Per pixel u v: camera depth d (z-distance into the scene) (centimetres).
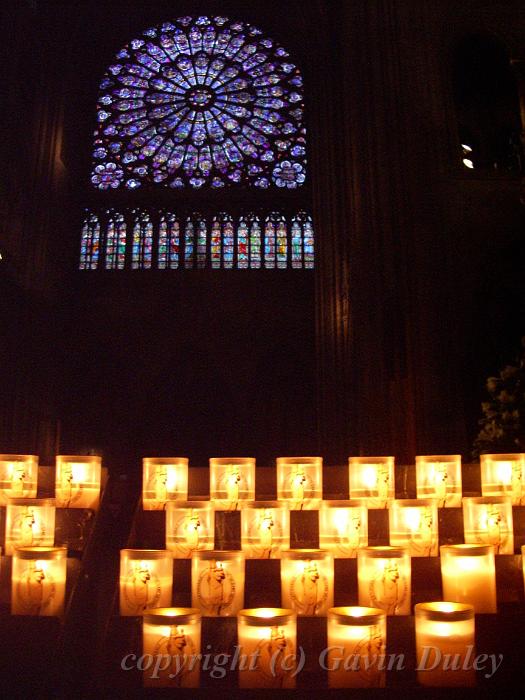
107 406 2872
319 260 2588
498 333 1402
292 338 2905
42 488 516
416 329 1388
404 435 1402
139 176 3078
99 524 429
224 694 313
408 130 1520
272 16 3253
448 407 1327
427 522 417
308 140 3114
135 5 3169
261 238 3003
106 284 2956
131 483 473
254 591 404
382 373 1507
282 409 2864
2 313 2314
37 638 344
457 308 1402
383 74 1579
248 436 2833
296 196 3038
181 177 3081
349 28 1902
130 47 3256
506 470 471
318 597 361
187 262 2986
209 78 3216
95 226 3030
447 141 1513
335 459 2164
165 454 2875
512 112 1619
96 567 402
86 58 3195
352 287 1839
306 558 364
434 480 464
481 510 419
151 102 3191
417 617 329
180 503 415
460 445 1298
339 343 2173
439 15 1608
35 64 2650
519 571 409
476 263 1434
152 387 2934
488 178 1490
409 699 314
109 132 3155
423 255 1428
